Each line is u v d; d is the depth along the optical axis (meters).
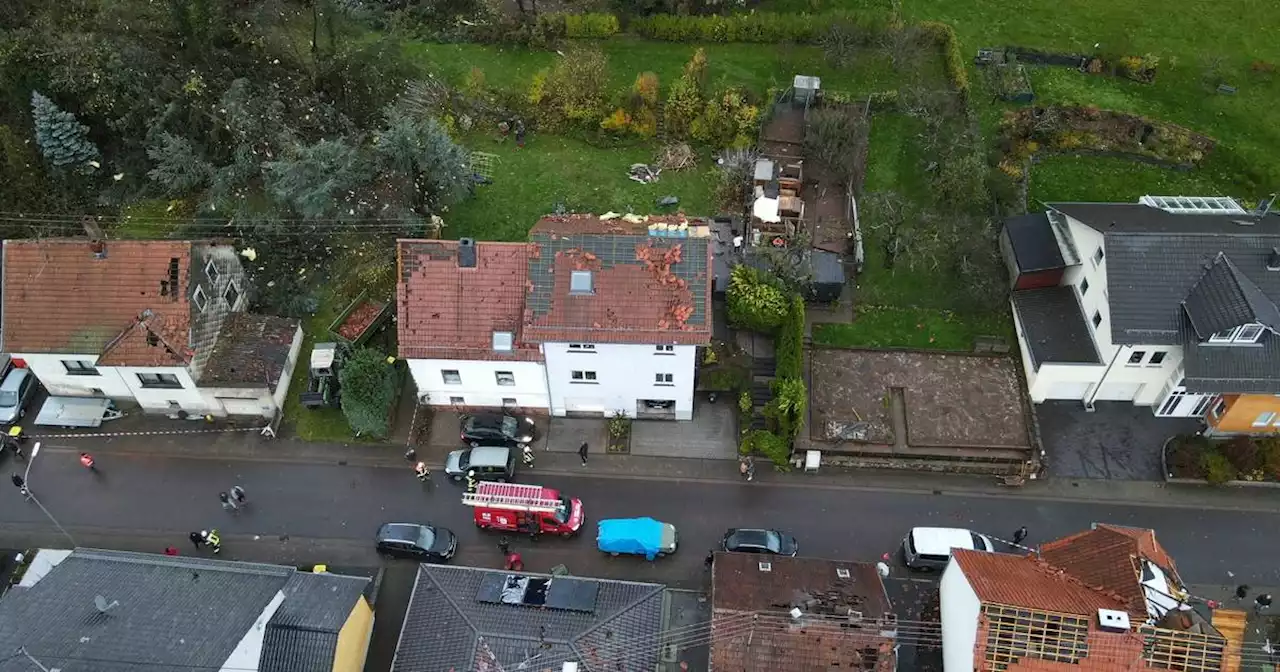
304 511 39.47
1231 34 59.16
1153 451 40.91
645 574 37.50
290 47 55.44
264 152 48.97
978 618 29.23
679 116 53.94
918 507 39.41
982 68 57.34
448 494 40.06
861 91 56.41
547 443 41.84
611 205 50.59
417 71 55.31
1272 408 39.09
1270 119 54.06
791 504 39.56
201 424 42.59
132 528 38.81
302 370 44.28
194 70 50.91
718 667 30.36
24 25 51.41
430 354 38.75
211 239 45.62
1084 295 42.34
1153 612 29.56
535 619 31.86
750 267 44.53
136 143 50.09
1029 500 39.56
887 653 30.56
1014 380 42.69
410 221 47.28
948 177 48.31
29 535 38.50
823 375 42.84
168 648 29.56
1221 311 37.38
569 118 54.28
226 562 34.38
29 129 50.16
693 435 41.97
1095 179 51.59
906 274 46.91
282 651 31.09
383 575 37.56
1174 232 39.41
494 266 38.81
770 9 61.84
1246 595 36.31
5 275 40.34
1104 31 59.59
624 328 37.38
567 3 62.03
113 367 39.97
